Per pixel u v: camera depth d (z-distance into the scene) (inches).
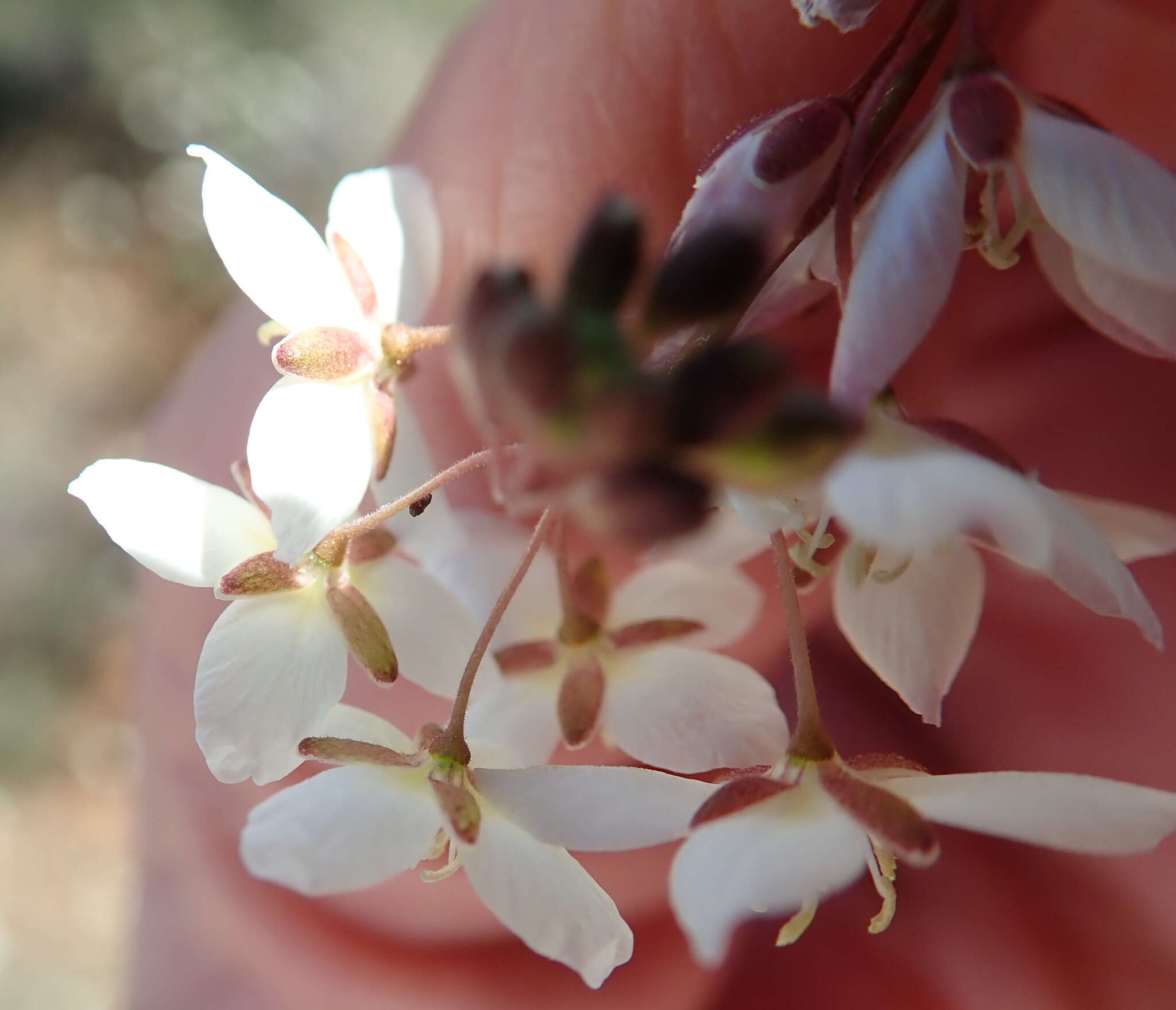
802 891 1.8
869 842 1.9
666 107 2.5
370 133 9.3
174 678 3.4
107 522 1.9
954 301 2.9
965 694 3.2
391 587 2.0
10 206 9.6
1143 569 3.0
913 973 3.3
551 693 2.1
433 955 3.2
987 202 1.9
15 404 8.7
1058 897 3.2
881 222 1.8
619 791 1.8
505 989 3.2
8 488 8.3
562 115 2.6
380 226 2.1
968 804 1.8
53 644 7.9
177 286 9.5
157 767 3.5
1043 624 3.1
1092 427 3.0
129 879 7.1
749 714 2.1
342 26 9.6
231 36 9.7
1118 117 2.6
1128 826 1.8
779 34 2.4
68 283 9.4
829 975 3.4
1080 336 3.0
